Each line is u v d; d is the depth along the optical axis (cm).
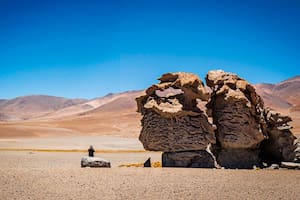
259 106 2323
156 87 2228
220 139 2261
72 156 3528
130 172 1788
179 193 1279
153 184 1444
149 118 2231
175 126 2158
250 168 2181
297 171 1977
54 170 1830
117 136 9250
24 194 1227
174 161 2177
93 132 10406
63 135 9225
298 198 1232
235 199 1201
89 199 1166
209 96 2147
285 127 2244
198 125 2158
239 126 2189
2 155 3422
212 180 1575
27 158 3103
